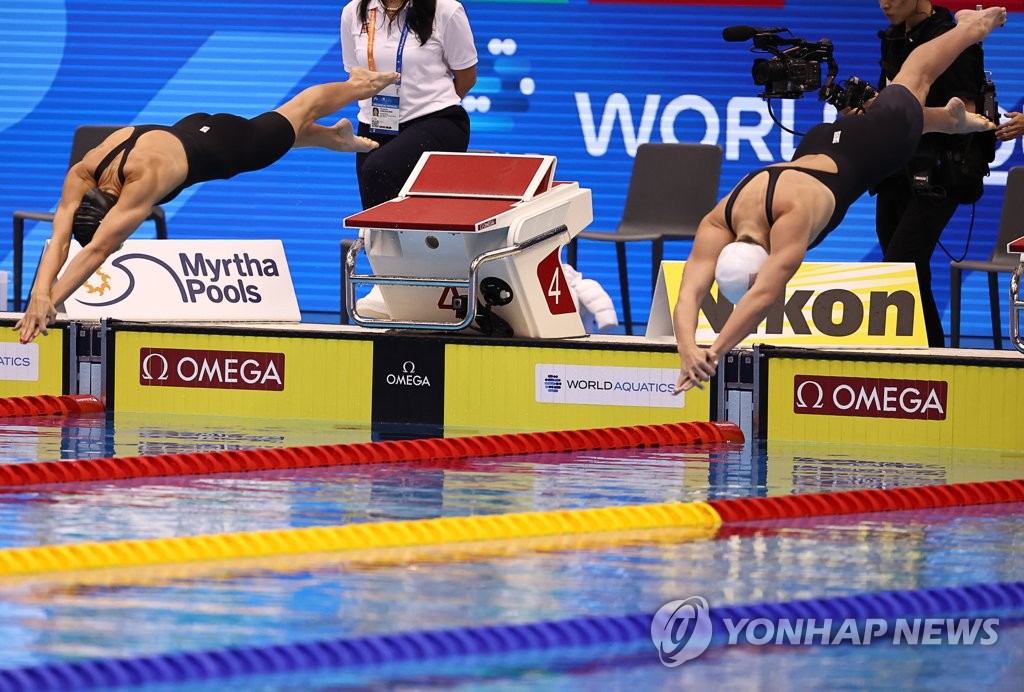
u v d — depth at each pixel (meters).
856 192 19.14
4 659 10.18
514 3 36.38
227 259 25.09
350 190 37.38
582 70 36.38
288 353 23.31
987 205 35.41
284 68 37.25
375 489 16.97
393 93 24.88
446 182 23.17
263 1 37.12
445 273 22.80
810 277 23.27
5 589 12.09
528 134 36.62
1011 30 35.28
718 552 13.96
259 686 9.89
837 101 20.88
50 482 17.05
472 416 22.75
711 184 30.72
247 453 18.47
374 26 24.89
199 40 37.31
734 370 22.09
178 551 13.44
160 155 20.27
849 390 21.64
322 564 13.22
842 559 13.73
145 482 17.19
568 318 23.47
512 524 14.83
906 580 12.91
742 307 17.91
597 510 15.40
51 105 37.69
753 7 35.84
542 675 10.28
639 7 36.06
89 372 23.98
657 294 23.50
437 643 10.80
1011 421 20.95
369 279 22.83
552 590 12.36
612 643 11.02
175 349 23.70
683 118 36.22
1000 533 15.10
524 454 20.23
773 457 20.02
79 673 9.90
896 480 18.03
